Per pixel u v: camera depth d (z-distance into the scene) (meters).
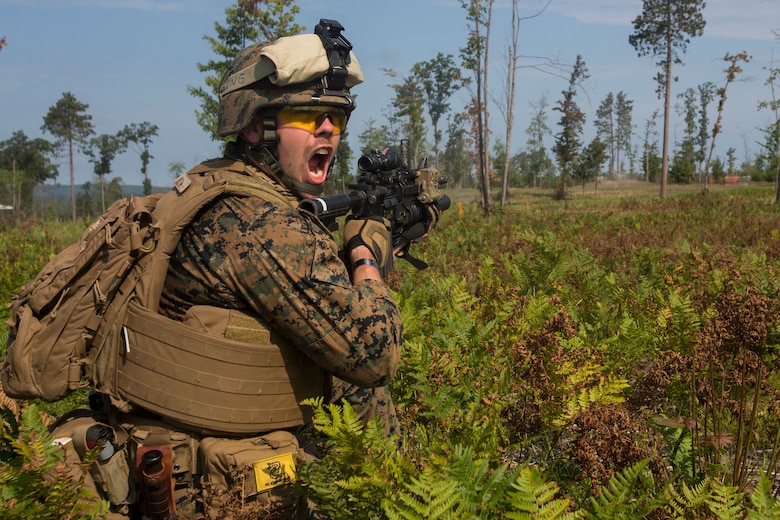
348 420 1.95
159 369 1.89
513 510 1.81
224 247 1.88
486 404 2.71
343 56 2.06
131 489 2.00
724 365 3.27
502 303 4.54
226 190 1.91
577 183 80.56
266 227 1.87
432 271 7.53
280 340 1.97
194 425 1.92
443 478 1.84
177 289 1.94
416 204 2.57
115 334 1.93
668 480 2.24
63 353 1.94
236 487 1.88
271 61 1.95
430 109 69.06
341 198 2.08
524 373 3.01
